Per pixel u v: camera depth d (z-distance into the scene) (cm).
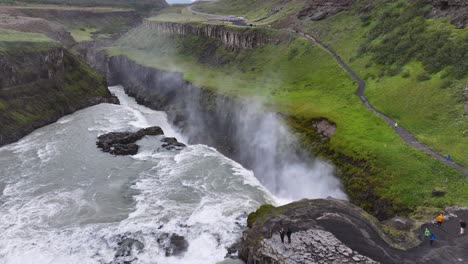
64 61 10319
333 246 3294
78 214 4928
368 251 3219
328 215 3762
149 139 7512
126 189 5572
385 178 4441
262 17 14275
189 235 4397
